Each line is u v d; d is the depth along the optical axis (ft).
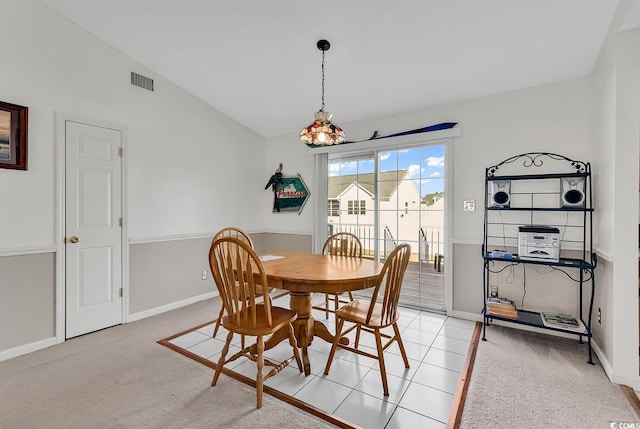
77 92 8.76
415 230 11.44
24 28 7.77
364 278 6.31
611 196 6.66
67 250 8.59
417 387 6.29
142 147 10.36
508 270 9.50
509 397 5.95
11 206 7.60
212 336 8.82
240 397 5.96
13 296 7.64
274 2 7.24
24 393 6.04
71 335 8.66
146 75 10.44
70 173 8.65
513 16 6.84
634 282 6.29
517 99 9.36
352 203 12.91
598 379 6.57
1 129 7.40
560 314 8.60
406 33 7.76
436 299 11.08
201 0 7.43
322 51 8.82
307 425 5.21
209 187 12.64
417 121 11.18
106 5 7.95
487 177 9.18
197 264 12.18
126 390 6.16
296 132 14.39
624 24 6.07
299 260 8.38
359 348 8.11
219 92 11.69
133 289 10.12
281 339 7.35
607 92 6.97
